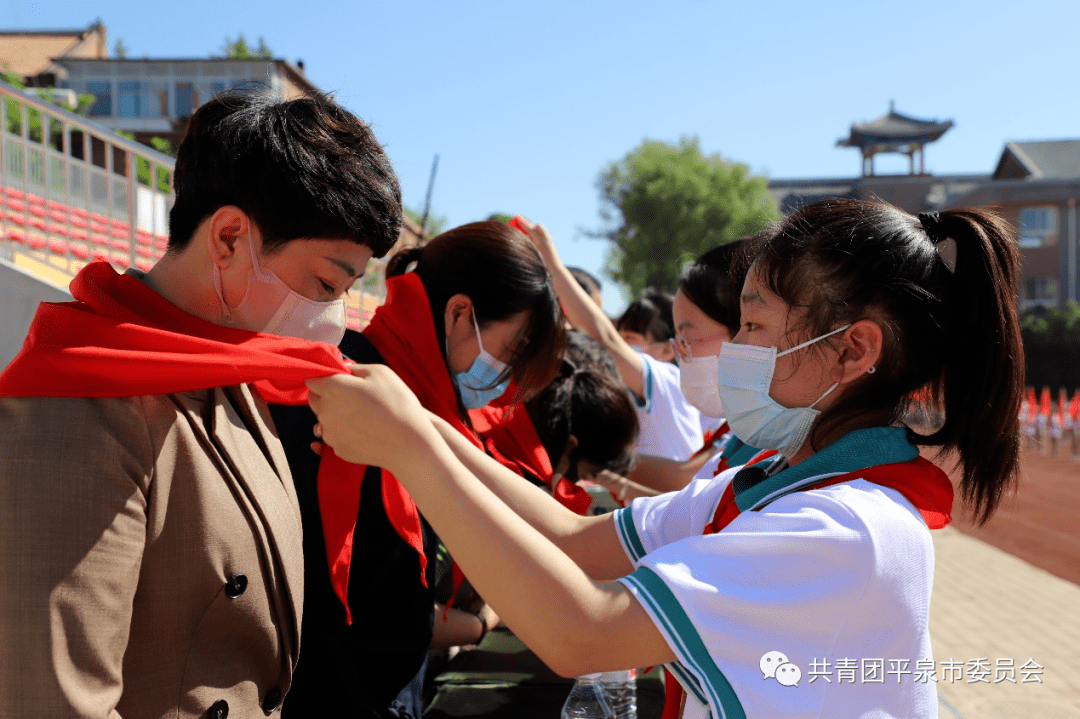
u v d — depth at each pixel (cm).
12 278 493
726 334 240
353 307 879
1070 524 1014
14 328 493
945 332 119
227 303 117
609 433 251
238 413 127
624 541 147
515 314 189
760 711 100
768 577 102
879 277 116
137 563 99
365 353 177
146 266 805
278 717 122
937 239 124
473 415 229
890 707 105
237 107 115
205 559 107
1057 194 4012
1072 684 436
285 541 121
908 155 6256
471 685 204
